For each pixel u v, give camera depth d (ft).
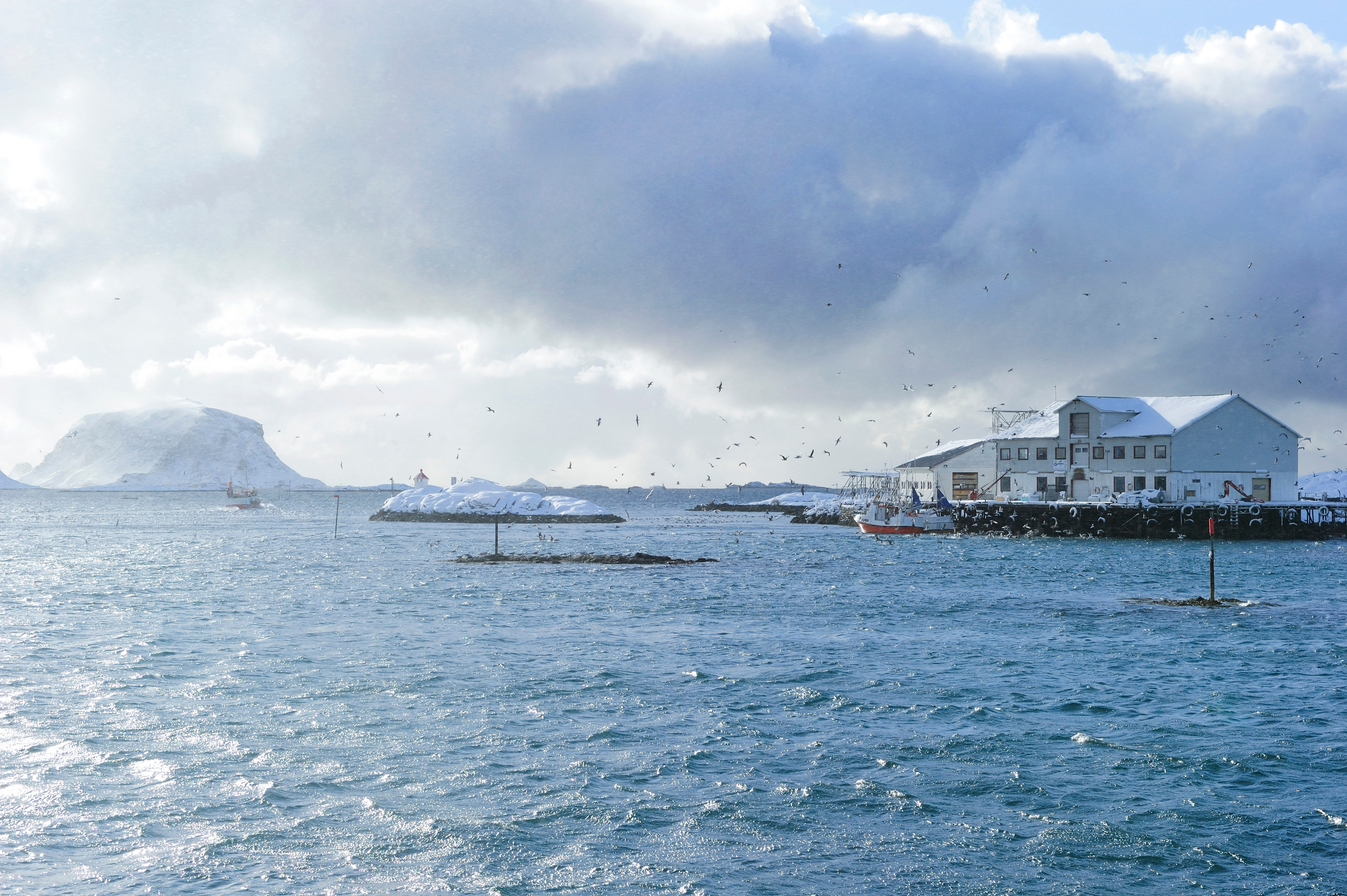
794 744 78.02
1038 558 256.73
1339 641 126.93
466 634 132.57
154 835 58.80
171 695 92.94
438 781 68.44
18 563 256.52
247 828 59.88
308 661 111.04
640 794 66.39
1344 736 80.69
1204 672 107.14
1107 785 68.64
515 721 84.33
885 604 166.40
